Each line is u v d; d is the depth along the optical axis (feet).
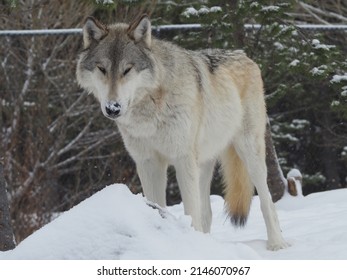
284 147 147.43
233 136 53.01
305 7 122.72
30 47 115.55
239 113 52.16
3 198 48.75
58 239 33.37
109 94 42.63
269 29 78.84
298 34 82.99
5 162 95.35
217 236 57.21
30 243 33.63
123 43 44.21
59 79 119.85
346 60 82.99
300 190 78.07
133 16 107.04
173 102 44.88
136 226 33.42
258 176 52.80
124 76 43.24
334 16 127.85
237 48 79.56
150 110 44.62
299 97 124.88
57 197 104.68
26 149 102.47
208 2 81.56
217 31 81.97
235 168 54.49
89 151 119.85
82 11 113.91
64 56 122.83
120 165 107.04
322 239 48.60
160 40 47.78
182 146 45.44
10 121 110.63
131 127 45.34
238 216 54.54
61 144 115.03
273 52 82.84
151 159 47.09
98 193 35.50
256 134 53.67
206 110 48.52
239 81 53.11
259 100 54.60
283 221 60.95
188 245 33.68
